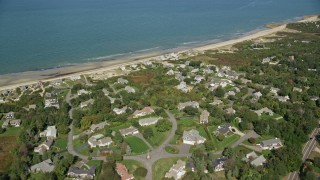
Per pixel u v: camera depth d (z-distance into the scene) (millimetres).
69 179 191000
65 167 196625
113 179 183250
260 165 196875
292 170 196000
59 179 189000
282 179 190000
